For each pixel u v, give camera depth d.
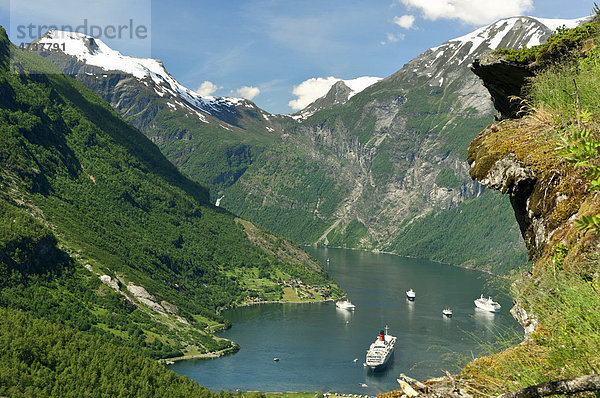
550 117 9.05
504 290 6.13
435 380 4.91
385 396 4.81
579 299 4.66
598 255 5.36
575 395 3.77
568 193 7.36
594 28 10.86
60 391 97.00
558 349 4.57
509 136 9.46
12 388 92.12
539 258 7.55
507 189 8.92
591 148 4.58
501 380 4.65
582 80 8.54
